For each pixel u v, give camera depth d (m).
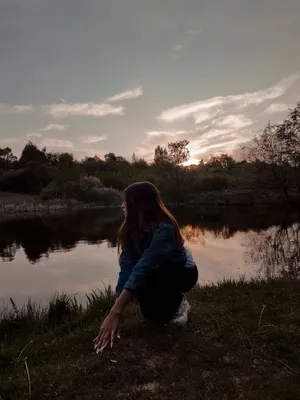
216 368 2.53
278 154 31.11
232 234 14.83
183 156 45.03
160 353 2.73
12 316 5.09
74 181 44.66
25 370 2.85
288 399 2.15
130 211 2.81
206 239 13.44
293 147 30.22
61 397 2.33
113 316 2.36
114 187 51.47
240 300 4.09
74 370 2.62
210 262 8.93
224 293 4.59
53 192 43.75
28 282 7.66
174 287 2.83
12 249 12.45
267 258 9.41
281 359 2.62
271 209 29.03
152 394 2.25
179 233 2.77
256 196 36.03
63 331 3.96
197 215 24.73
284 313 3.57
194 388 2.30
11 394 2.44
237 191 39.78
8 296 6.62
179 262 2.79
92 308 4.68
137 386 2.37
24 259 10.45
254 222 19.27
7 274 8.48
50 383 2.50
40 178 51.34
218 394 2.22
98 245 12.84
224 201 38.56
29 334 4.10
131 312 3.77
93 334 3.35
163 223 2.71
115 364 2.63
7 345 3.78
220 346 2.84
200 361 2.60
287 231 15.42
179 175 44.72
